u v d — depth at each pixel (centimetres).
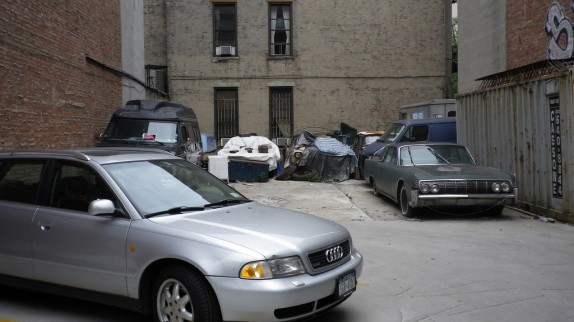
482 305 536
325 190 1530
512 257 732
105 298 462
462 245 807
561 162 966
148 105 1317
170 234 432
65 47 1170
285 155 2123
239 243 418
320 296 426
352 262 479
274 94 2397
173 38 2361
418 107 1942
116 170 503
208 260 409
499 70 1538
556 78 962
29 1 994
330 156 1767
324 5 2362
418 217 1059
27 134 986
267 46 2367
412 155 1172
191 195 522
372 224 1000
